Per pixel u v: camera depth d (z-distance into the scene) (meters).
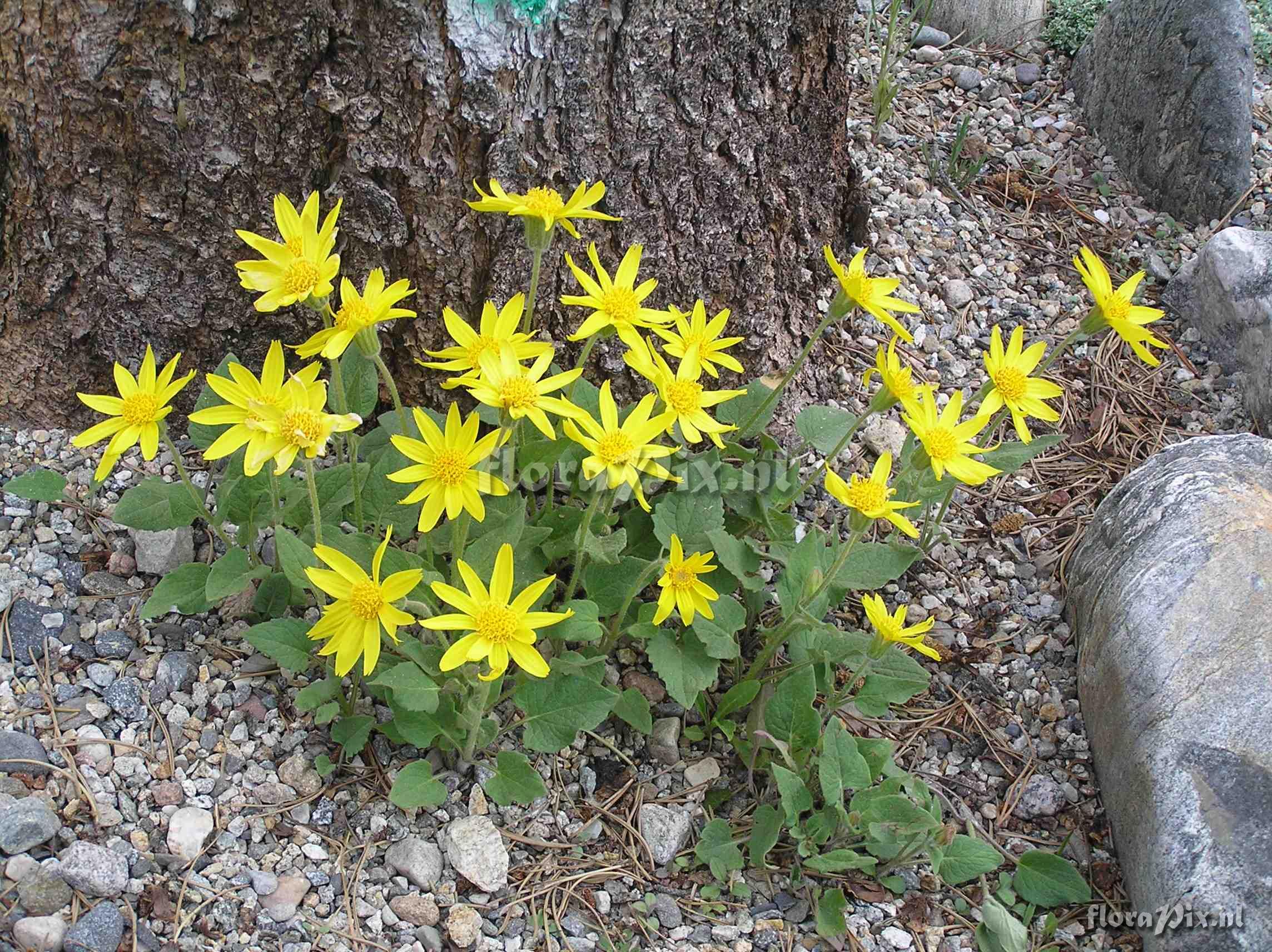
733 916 0.50
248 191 0.56
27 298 0.59
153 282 0.58
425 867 0.48
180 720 0.51
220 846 0.48
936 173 0.87
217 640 0.55
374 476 0.54
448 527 0.54
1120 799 0.53
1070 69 0.99
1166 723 0.52
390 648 0.51
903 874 0.52
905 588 0.65
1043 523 0.69
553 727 0.50
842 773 0.50
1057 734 0.58
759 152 0.62
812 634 0.55
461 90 0.54
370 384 0.57
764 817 0.52
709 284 0.64
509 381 0.46
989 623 0.64
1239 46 0.85
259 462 0.44
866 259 0.79
